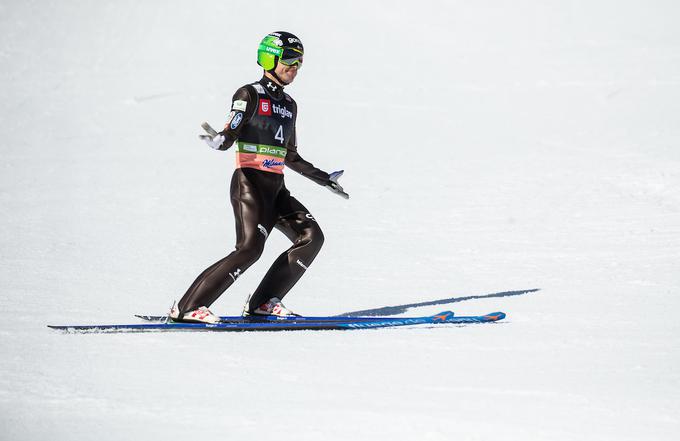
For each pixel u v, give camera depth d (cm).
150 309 2138
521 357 1639
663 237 3100
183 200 4162
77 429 1205
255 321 1939
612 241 3072
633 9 13262
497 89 8438
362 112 7269
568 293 2316
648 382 1455
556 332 1864
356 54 10788
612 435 1189
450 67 9875
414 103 7750
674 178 4312
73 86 8494
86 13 12338
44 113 7144
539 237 3203
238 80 8950
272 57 1992
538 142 5888
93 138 6209
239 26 12106
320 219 3662
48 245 3072
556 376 1497
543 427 1219
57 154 5578
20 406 1306
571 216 3609
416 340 1792
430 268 2728
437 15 12988
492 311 2116
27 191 4344
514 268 2700
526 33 12094
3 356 1609
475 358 1631
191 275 2620
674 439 1177
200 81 8856
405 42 11525
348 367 1560
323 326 1900
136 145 5978
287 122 2027
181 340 1775
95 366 1546
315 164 5272
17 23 11638
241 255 1945
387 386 1431
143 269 2695
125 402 1330
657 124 6341
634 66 9262
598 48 10706
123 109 7381
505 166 5025
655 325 1919
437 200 4097
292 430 1200
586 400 1348
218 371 1521
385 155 5584
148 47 10919
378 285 2498
